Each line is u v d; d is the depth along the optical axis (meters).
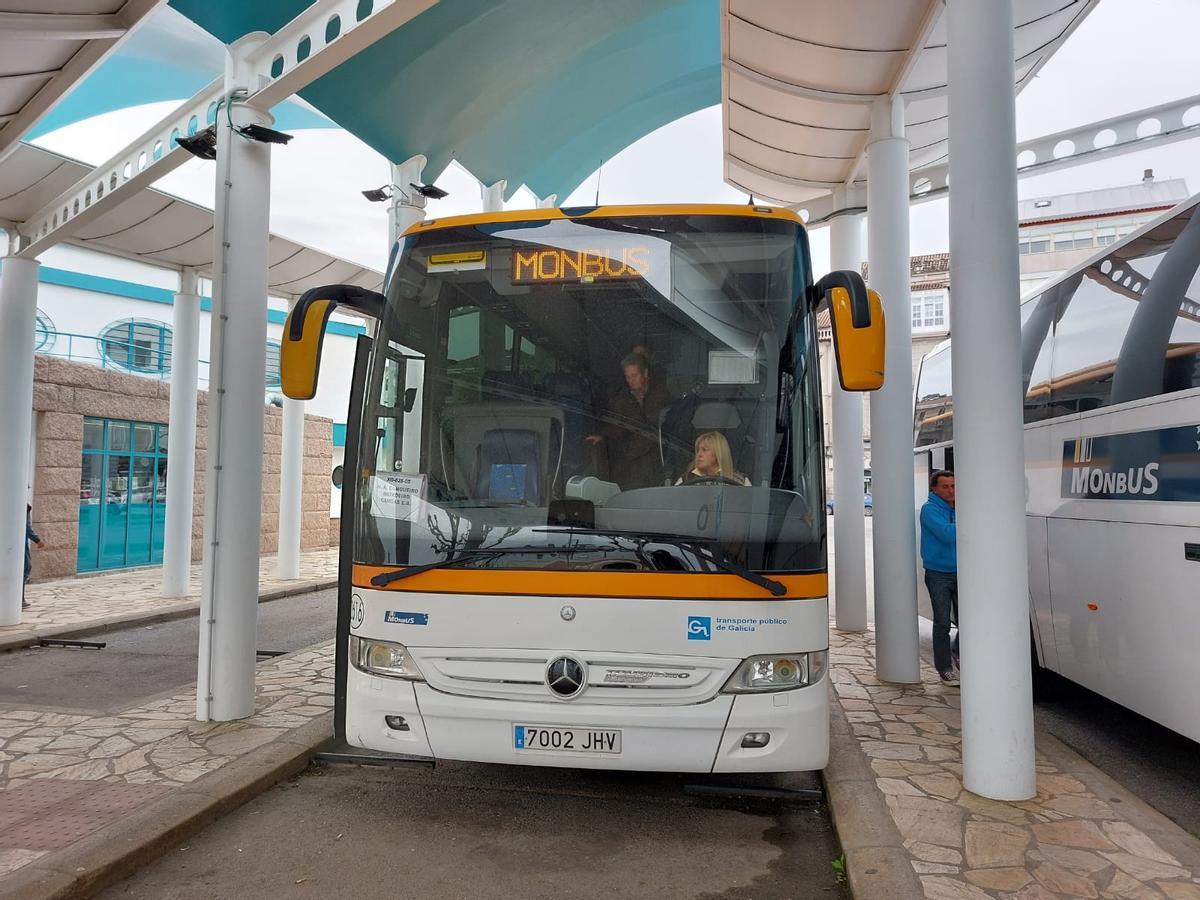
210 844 4.52
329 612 13.03
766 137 9.39
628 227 4.91
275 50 6.58
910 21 7.22
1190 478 5.14
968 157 5.01
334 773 5.63
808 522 4.46
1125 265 6.27
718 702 4.25
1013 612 4.86
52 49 6.95
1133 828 4.42
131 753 5.65
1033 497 7.63
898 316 7.93
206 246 12.39
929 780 5.17
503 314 4.86
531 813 4.99
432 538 4.54
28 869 3.93
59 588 14.20
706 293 4.79
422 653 4.45
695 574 4.31
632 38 9.59
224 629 6.41
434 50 8.20
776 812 5.05
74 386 15.50
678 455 4.55
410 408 4.80
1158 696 5.50
